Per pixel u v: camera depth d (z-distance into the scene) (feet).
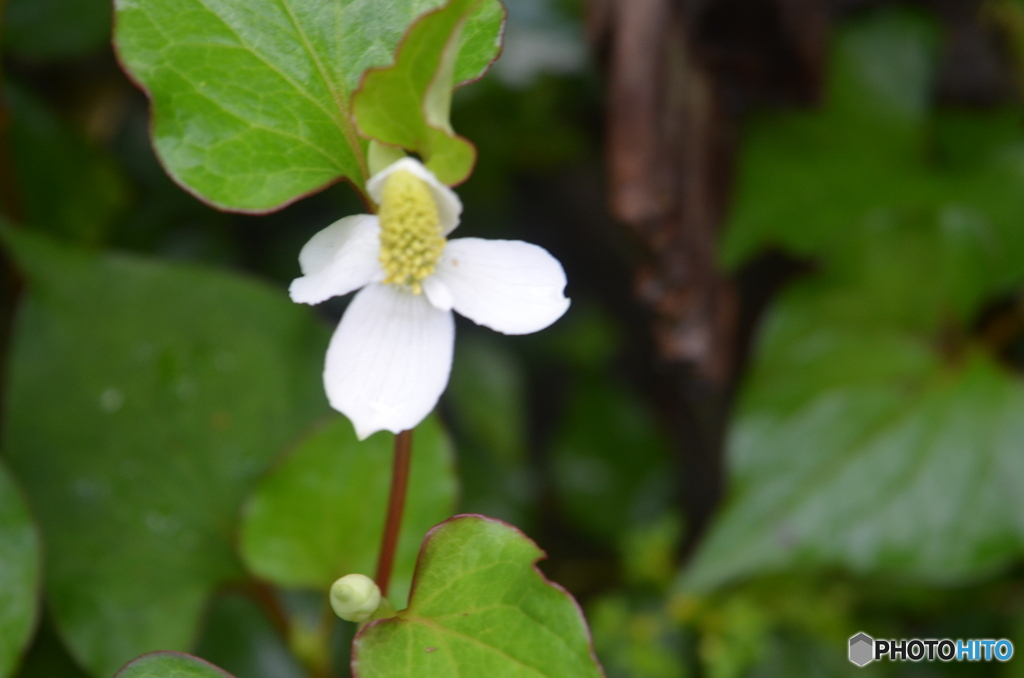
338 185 1.50
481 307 0.94
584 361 1.62
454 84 0.98
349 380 0.94
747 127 1.41
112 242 1.36
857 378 1.29
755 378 1.29
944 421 1.26
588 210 1.61
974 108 1.47
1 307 1.24
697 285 1.29
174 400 1.14
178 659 0.95
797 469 1.24
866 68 1.45
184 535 1.13
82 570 1.11
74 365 1.13
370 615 0.95
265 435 1.15
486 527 0.95
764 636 1.35
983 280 1.33
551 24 1.45
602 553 1.56
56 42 1.27
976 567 1.22
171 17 0.97
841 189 1.37
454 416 1.47
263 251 1.50
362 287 0.97
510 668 0.94
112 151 1.42
